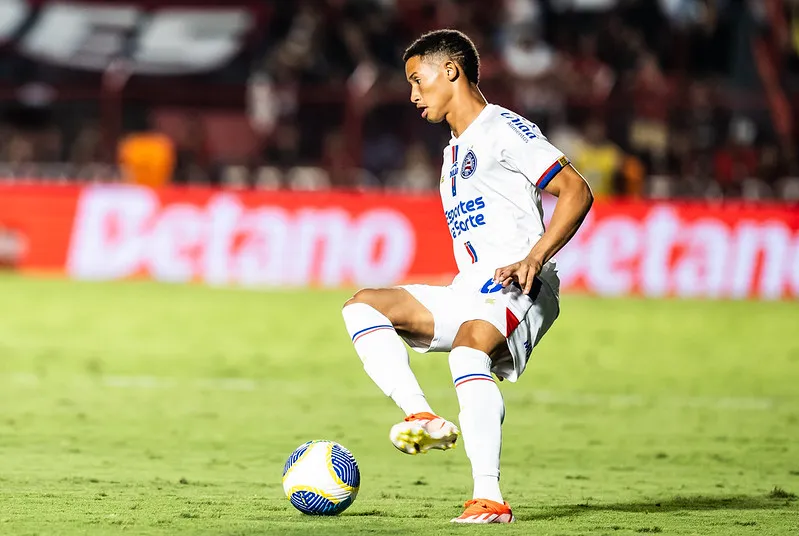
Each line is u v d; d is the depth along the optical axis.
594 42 84.31
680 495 21.16
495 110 17.69
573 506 19.39
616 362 44.72
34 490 20.03
